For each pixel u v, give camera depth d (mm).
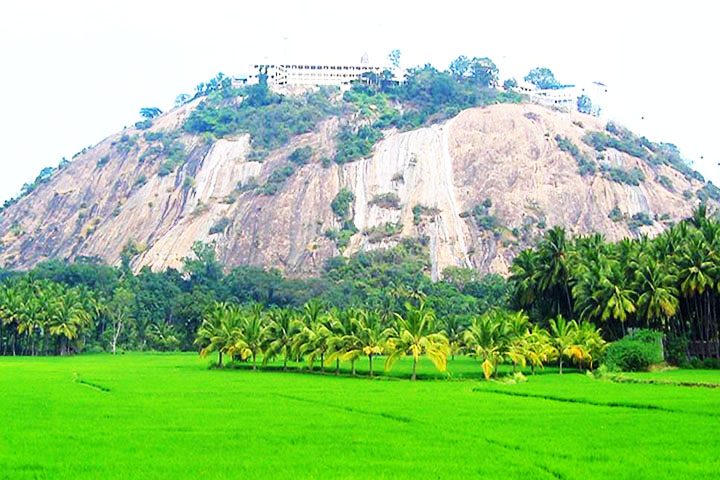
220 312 149125
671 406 73938
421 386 101062
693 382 101188
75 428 59312
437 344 115188
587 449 51188
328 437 55938
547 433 57844
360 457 48562
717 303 139125
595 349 126625
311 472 43812
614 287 135375
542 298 158625
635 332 130375
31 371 126750
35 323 185875
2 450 49938
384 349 121375
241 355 139375
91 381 104938
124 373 123188
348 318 129375
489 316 136125
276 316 146750
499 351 116000
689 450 50812
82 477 42375
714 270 131375
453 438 55438
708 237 141500
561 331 129875
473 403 78625
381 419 65875
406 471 44281
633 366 125250
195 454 49156
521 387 97312
